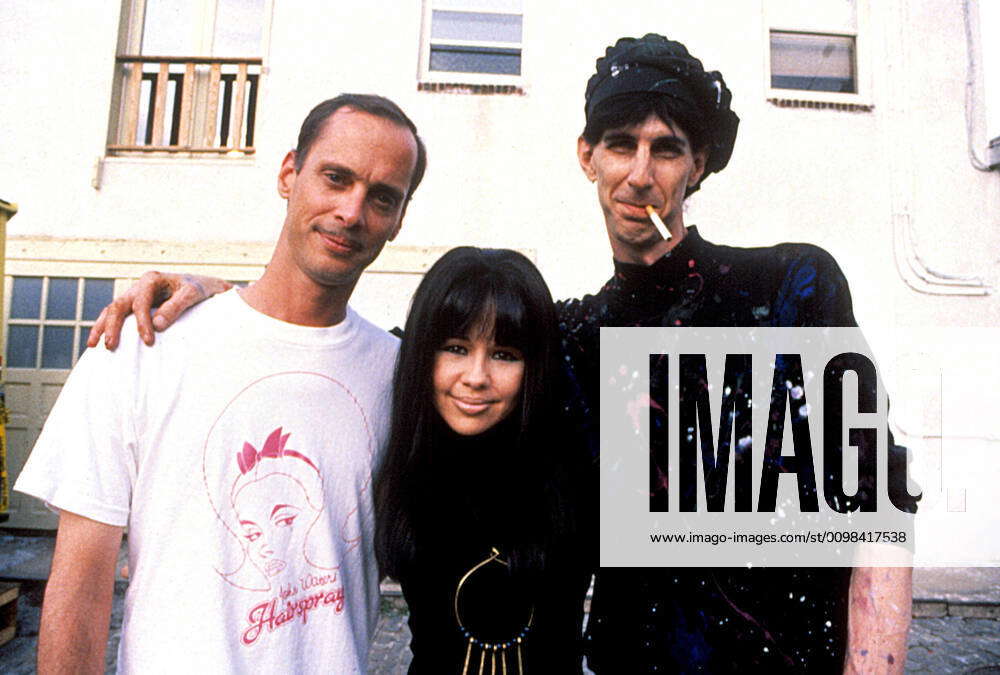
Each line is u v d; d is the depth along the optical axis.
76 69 4.96
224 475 0.98
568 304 1.27
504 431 1.14
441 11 5.04
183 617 0.93
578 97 4.80
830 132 4.83
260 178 4.86
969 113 4.80
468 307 1.04
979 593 4.00
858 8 5.02
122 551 3.98
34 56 4.96
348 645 1.05
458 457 1.15
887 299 4.71
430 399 1.11
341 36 4.86
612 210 1.11
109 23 5.00
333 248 1.01
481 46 5.04
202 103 5.18
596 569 1.17
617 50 1.11
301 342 1.07
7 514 4.03
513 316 1.04
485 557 1.14
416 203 4.77
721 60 4.84
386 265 4.75
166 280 1.08
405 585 1.17
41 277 4.91
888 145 4.81
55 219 4.89
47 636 0.90
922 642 3.52
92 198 4.89
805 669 0.99
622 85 1.05
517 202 4.76
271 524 1.00
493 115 4.81
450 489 1.14
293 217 1.03
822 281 1.05
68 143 4.91
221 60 5.00
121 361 0.98
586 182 4.76
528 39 4.90
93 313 4.90
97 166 4.86
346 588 1.09
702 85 1.06
